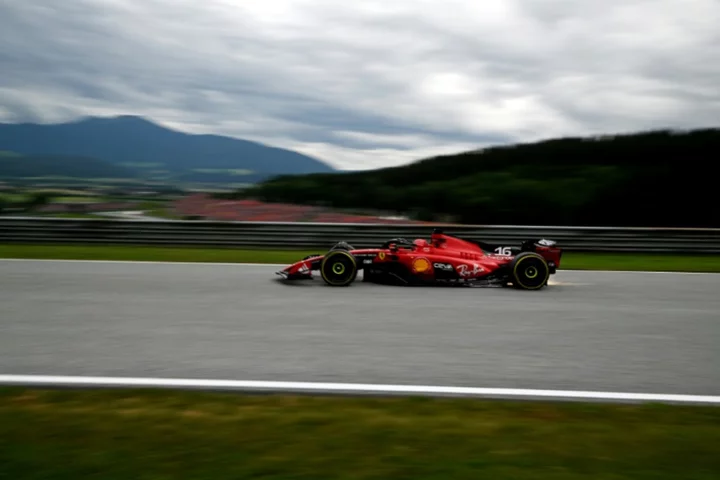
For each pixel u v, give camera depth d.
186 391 4.43
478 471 3.23
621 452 3.49
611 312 7.46
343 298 8.13
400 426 3.82
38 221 13.91
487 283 9.29
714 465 3.35
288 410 4.07
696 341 6.11
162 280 9.41
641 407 4.22
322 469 3.23
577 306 7.81
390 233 13.45
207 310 7.27
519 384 4.73
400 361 5.29
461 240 9.61
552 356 5.51
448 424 3.87
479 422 3.91
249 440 3.58
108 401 4.20
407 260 9.19
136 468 3.21
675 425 3.91
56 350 5.48
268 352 5.51
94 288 8.62
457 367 5.14
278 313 7.15
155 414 3.96
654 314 7.38
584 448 3.54
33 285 8.80
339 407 4.15
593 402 4.34
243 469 3.21
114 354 5.38
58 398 4.25
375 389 4.55
